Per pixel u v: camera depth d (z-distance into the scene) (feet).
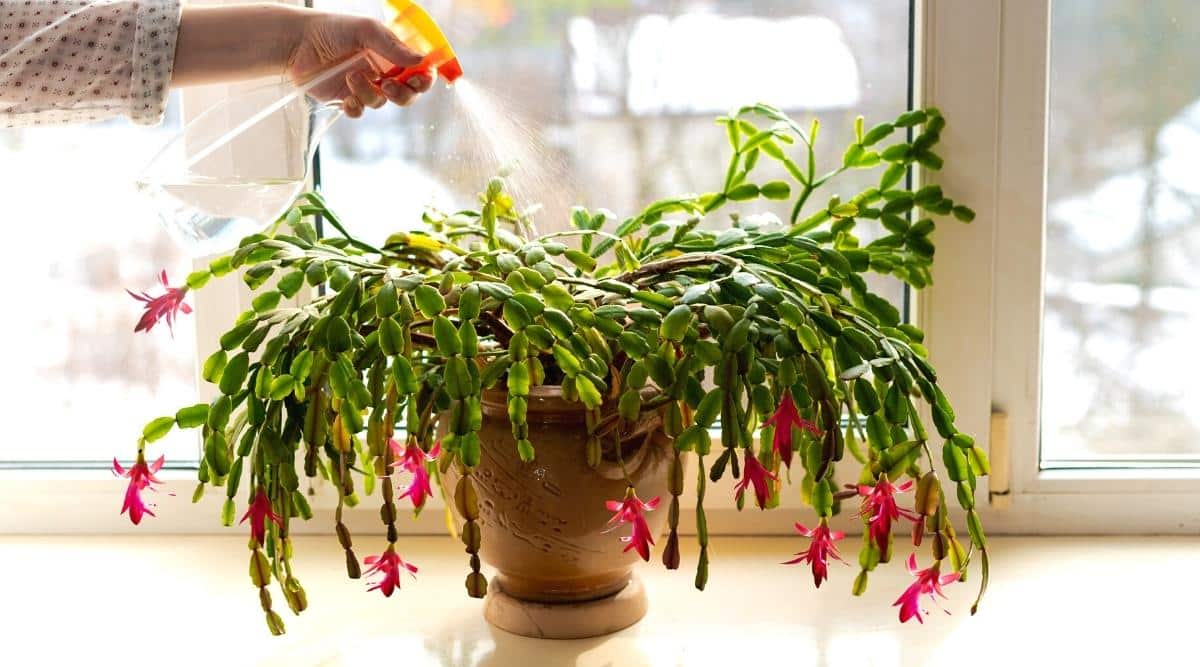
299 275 2.67
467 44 4.00
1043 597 3.42
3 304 4.15
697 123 4.05
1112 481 3.90
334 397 2.70
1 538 4.02
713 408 2.56
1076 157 3.95
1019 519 3.92
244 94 3.14
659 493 2.98
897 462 2.69
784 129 3.49
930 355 3.84
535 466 2.83
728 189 3.51
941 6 3.69
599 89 4.03
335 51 3.17
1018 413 3.86
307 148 3.20
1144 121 3.93
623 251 3.21
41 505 4.05
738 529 3.93
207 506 4.04
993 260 3.79
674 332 2.60
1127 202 3.98
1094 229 3.99
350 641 3.19
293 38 3.17
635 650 3.09
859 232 4.07
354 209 4.07
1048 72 3.74
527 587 3.18
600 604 3.19
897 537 3.89
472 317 2.58
